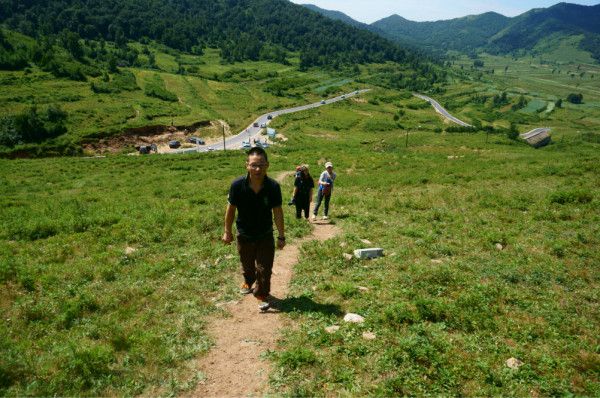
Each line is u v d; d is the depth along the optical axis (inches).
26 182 1596.9
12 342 275.0
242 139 4990.2
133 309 325.4
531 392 224.8
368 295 338.0
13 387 223.5
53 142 3850.9
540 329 291.7
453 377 230.8
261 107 6993.1
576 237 502.6
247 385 227.9
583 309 326.3
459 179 1106.1
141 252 482.3
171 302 337.7
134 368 243.4
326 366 241.8
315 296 340.8
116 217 652.1
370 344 262.2
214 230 566.6
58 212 745.0
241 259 318.0
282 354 248.7
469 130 6309.1
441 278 373.7
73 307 322.7
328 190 644.7
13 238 578.6
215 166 2070.6
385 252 463.8
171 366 247.0
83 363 240.5
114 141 4215.1
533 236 519.8
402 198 816.9
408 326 287.9
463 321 295.7
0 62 6058.1
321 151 2600.9
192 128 4992.6
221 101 7012.8
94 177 1720.0
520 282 382.6
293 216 657.6
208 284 374.0
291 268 418.9
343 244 491.8
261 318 304.0
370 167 1683.1
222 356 256.2
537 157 1652.3
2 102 4702.3
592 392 223.5
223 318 306.5
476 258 444.8
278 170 1769.2
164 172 1872.5
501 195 781.9
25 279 384.8
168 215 647.8
